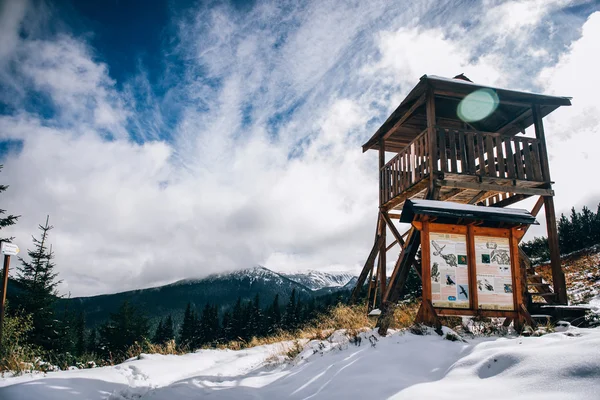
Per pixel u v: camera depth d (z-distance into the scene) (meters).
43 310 25.19
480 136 10.37
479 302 7.44
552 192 10.62
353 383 4.91
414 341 6.27
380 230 13.80
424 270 7.41
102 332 42.84
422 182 10.62
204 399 5.60
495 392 3.68
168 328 67.12
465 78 13.27
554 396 3.24
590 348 3.87
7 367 7.18
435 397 3.81
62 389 5.80
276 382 6.27
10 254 7.97
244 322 62.56
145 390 6.61
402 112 12.35
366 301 13.52
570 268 17.55
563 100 11.12
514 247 7.77
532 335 6.73
